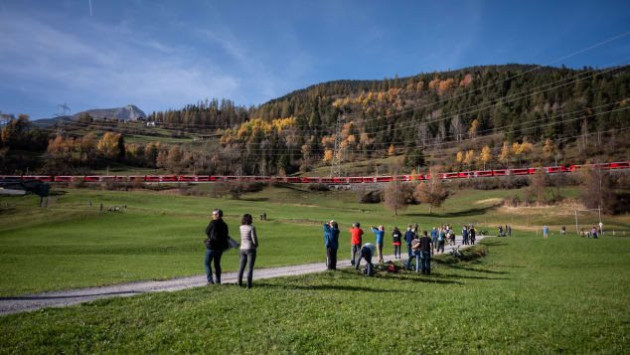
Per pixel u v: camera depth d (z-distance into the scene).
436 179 112.44
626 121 183.62
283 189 151.38
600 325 11.05
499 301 13.63
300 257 30.64
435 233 36.12
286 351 8.22
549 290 17.30
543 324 10.91
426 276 20.31
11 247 38.25
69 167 178.62
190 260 30.06
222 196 134.50
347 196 142.75
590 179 95.25
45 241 45.78
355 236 21.73
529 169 121.56
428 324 10.30
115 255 33.97
